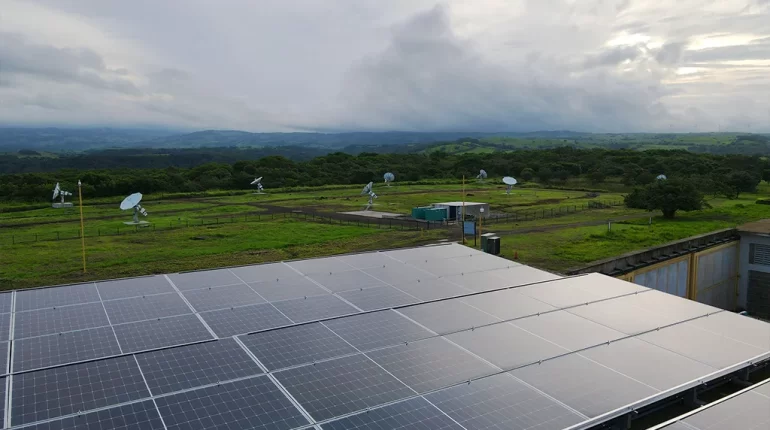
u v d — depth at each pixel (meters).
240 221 80.38
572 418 12.77
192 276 24.41
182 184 135.88
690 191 83.56
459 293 22.64
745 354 16.80
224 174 156.12
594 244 61.19
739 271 51.84
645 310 20.83
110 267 49.75
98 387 13.70
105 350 16.06
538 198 115.50
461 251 30.98
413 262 28.09
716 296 50.44
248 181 146.12
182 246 59.66
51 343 16.52
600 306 21.22
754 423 12.45
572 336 17.95
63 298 20.92
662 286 45.44
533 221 81.00
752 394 13.88
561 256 55.06
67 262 51.53
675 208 82.69
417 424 12.34
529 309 20.67
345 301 21.19
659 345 17.34
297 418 12.44
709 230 71.00
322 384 14.12
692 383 14.75
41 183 119.12
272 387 13.89
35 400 12.94
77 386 13.73
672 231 69.31
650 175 137.38
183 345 16.53
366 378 14.50
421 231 71.12
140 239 64.19
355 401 13.27
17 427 11.67
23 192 108.19
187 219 82.81
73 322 18.36
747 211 90.31
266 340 17.05
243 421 12.26
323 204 105.19
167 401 13.05
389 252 30.27
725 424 12.41
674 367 15.73
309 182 153.50
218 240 63.53
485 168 179.75
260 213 91.12
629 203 88.69
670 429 12.20
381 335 17.59
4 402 12.77
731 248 51.06
